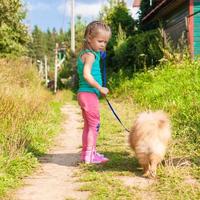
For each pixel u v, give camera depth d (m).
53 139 4.57
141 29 14.77
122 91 9.91
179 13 9.86
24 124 4.65
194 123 4.31
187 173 2.91
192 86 6.37
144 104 6.85
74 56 18.31
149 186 2.67
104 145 4.02
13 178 2.93
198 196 2.46
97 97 3.34
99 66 3.31
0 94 5.13
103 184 2.73
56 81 18.30
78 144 4.32
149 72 9.01
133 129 2.97
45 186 2.79
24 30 10.41
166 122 2.91
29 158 3.45
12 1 9.41
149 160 2.85
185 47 8.47
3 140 3.82
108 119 5.81
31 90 7.25
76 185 2.79
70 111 7.78
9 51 10.05
